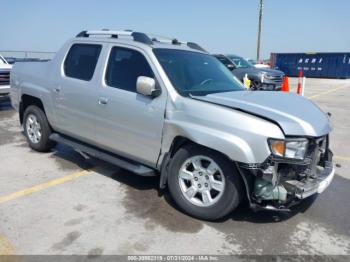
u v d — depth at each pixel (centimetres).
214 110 335
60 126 512
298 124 319
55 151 579
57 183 446
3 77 913
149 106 379
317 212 393
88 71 459
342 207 409
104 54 441
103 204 391
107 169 502
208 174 352
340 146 689
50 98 512
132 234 332
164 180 384
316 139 336
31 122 568
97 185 444
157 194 422
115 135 425
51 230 333
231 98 362
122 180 463
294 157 315
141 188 439
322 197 436
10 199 395
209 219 358
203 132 335
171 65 398
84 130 469
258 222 363
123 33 442
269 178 313
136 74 402
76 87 464
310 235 344
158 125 374
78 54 482
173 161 373
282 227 356
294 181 335
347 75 3159
